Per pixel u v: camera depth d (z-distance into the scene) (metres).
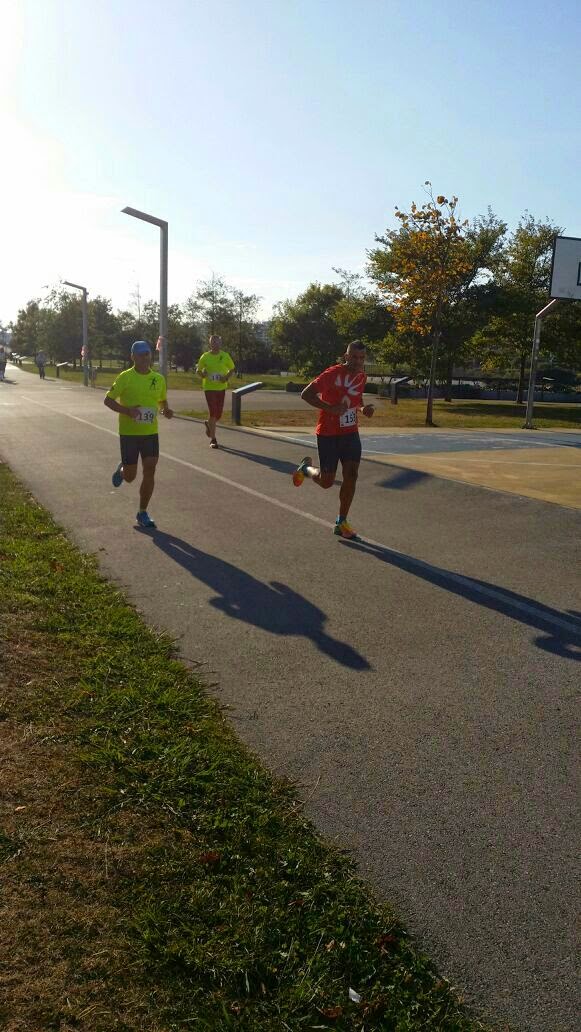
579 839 3.01
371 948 2.42
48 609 5.20
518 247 39.16
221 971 2.28
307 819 3.08
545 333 38.44
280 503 9.28
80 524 8.09
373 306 39.78
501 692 4.29
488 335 40.75
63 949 2.29
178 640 4.96
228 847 2.83
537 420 25.25
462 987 2.31
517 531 7.99
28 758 3.31
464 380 54.31
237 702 4.11
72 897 2.51
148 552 7.05
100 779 3.20
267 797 3.20
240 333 61.34
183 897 2.56
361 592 6.00
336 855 2.86
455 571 6.59
